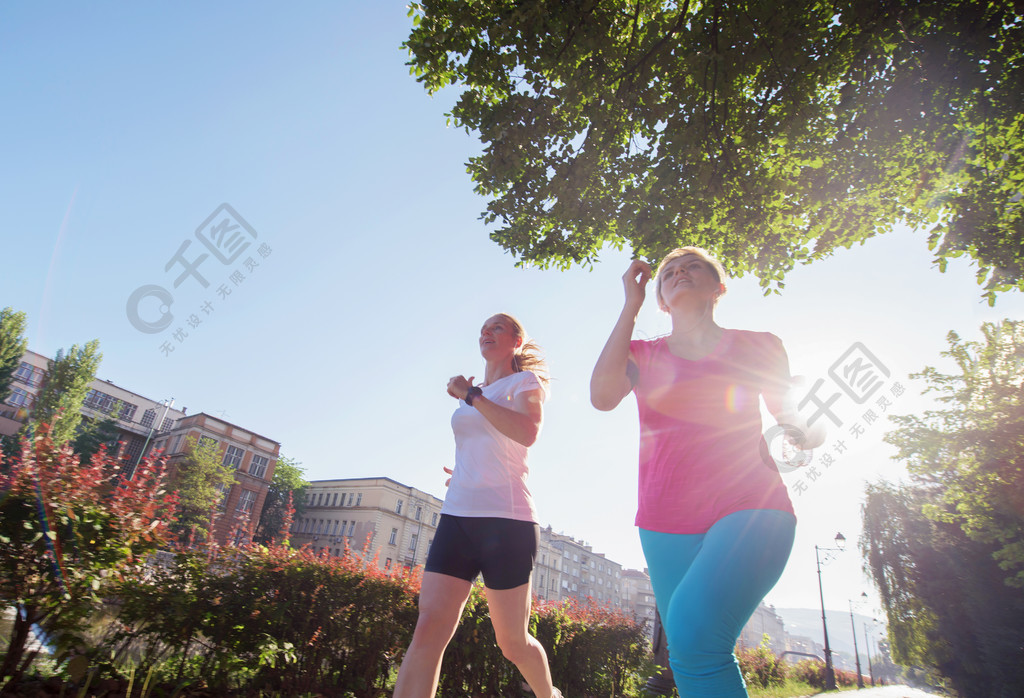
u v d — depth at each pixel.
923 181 6.36
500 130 5.48
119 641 3.10
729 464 1.54
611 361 1.78
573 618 6.76
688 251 2.00
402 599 4.32
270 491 54.69
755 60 5.66
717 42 5.35
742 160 6.28
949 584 23.00
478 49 5.32
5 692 2.61
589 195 6.11
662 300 2.13
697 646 1.28
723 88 5.71
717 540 1.41
